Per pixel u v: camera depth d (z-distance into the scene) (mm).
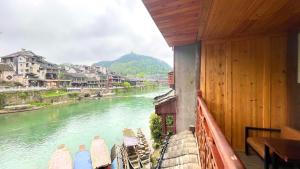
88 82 79750
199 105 4688
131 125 28719
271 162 2838
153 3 3033
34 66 59875
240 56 4535
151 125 19219
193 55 6617
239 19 3312
